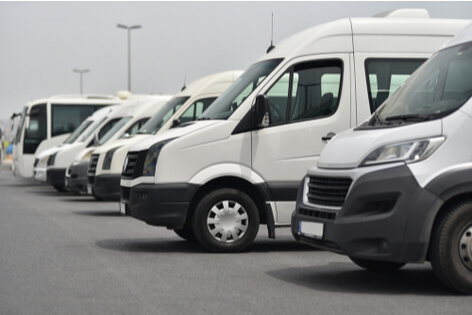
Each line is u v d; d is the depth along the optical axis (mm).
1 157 46219
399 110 9195
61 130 35062
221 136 11680
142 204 11734
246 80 12344
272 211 11742
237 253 11742
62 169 26578
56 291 8484
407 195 8305
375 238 8406
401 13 12789
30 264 10469
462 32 9648
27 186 32812
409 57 12219
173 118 17047
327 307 7684
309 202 9234
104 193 18828
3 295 8242
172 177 11609
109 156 18859
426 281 9266
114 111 24344
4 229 14977
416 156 8391
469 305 7852
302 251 12008
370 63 12117
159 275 9617
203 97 17125
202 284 8977
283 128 11789
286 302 7926
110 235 14062
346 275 9688
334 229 8609
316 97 11953
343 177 8688
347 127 11945
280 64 11945
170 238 13641
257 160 11711
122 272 9844
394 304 7867
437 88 9086
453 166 8336
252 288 8727
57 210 19750
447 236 8320
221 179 11867
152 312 7414
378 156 8539
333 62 12047
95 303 7828
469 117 8500
